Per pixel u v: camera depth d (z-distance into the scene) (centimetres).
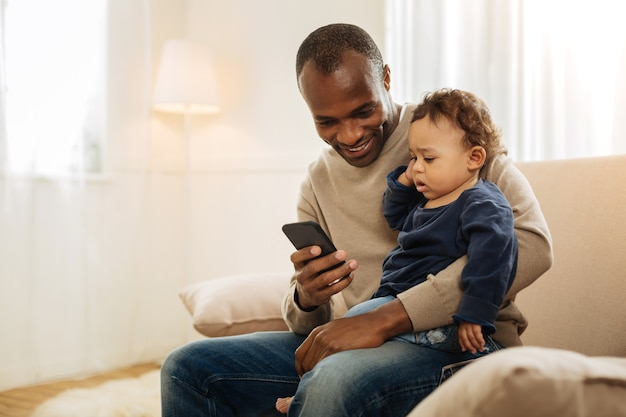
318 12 294
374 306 116
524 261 109
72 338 291
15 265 274
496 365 63
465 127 119
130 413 225
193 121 346
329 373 101
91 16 299
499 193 115
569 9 214
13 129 275
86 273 295
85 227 294
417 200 130
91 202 301
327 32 131
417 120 123
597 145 211
